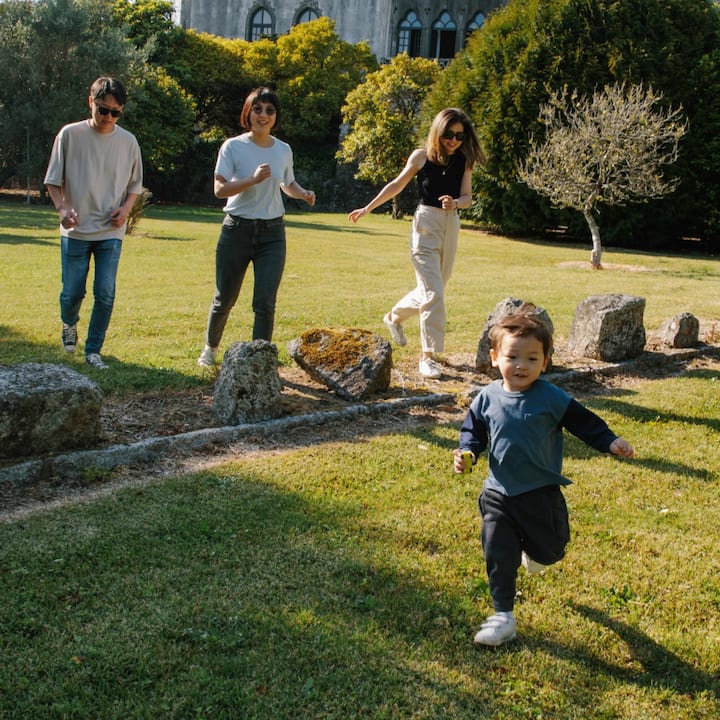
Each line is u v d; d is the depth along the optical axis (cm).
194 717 264
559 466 340
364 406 600
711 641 329
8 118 3484
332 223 3142
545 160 1997
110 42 3719
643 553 404
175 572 353
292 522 410
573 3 2638
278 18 5681
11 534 379
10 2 3616
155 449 494
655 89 2583
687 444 580
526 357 331
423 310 707
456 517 429
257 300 634
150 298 1063
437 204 691
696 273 1878
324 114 4731
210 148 4500
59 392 464
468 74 2828
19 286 1102
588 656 316
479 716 275
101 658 291
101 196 661
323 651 303
